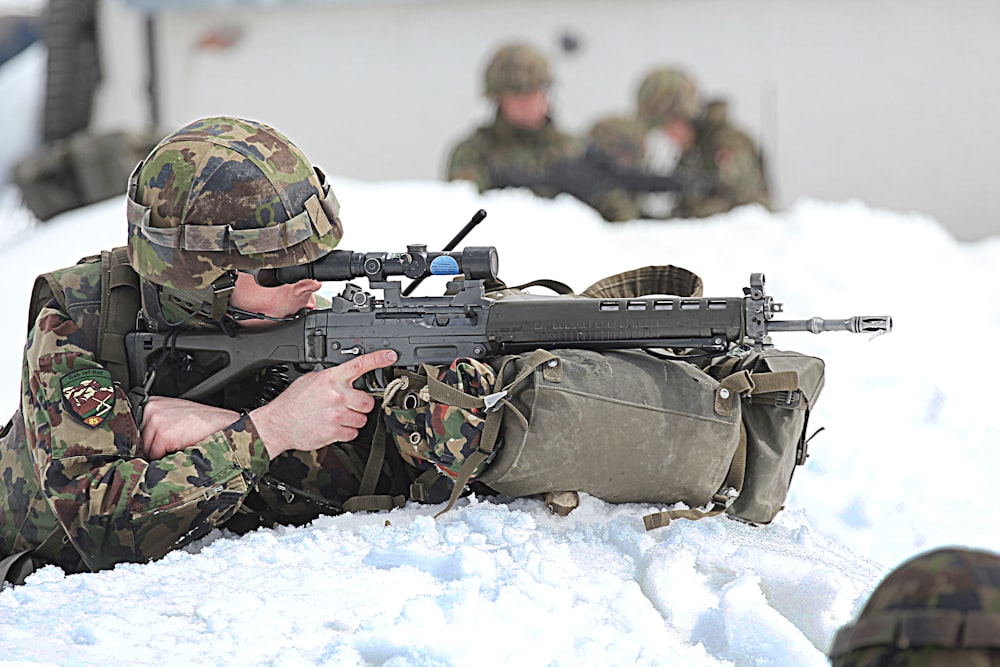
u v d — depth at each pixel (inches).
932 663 107.3
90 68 1270.9
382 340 225.8
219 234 216.2
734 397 221.0
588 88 1205.1
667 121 945.5
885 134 1160.2
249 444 223.0
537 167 860.6
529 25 1210.6
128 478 217.5
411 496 242.2
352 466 247.1
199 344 232.1
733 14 1169.4
